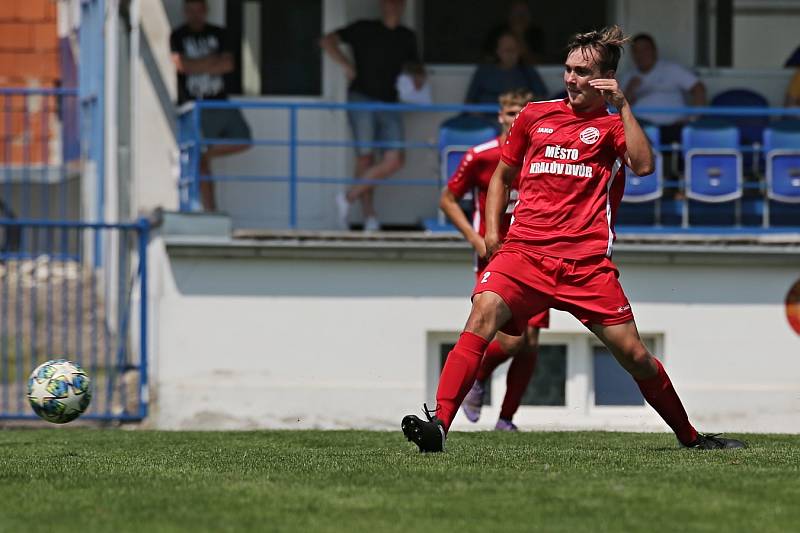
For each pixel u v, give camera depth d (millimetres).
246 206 47375
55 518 18688
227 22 47781
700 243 40969
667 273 41281
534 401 41875
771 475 22547
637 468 23578
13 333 49500
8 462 25562
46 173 62844
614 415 41812
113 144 49469
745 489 20859
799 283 41344
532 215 24938
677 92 46719
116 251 48656
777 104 48844
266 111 47531
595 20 48688
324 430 36625
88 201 56344
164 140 45938
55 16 64562
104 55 52438
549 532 17609
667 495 20250
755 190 45438
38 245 61250
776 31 48844
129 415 40906
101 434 35406
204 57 45594
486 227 26125
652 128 43094
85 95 57312
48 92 59500
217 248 40750
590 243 24703
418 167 47531
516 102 32812
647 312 41281
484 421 41250
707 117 46969
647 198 43094
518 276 24672
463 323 41094
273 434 34500
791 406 41219
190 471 23453
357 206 47562
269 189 47500
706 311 41281
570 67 24594
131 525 18078
